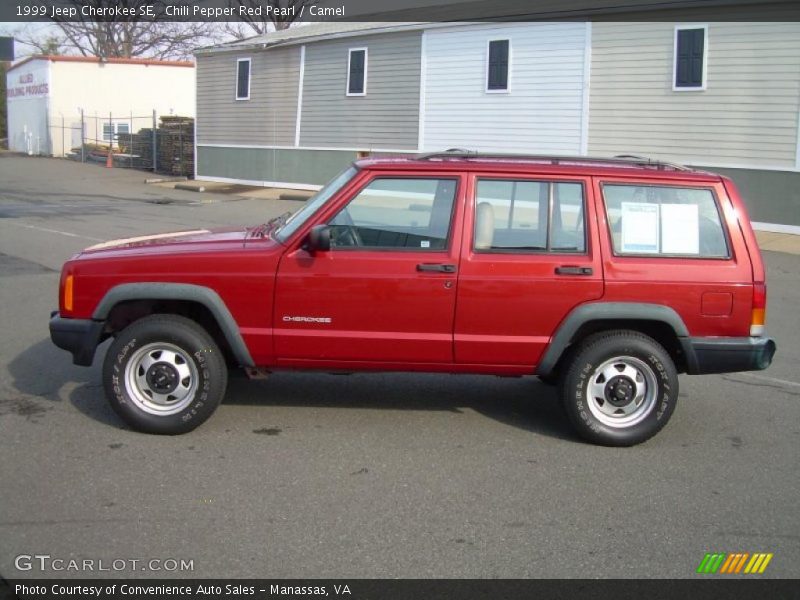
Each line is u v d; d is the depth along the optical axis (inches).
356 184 208.8
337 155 1054.4
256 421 223.8
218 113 1202.6
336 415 231.3
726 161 741.9
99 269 208.2
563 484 187.0
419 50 948.0
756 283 208.8
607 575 146.6
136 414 208.4
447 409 240.5
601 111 813.2
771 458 207.5
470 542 157.5
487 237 208.1
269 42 1107.9
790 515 173.3
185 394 209.2
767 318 394.0
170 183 1186.6
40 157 1627.7
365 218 209.3
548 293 206.2
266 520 164.1
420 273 205.0
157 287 205.6
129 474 185.0
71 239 571.5
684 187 211.9
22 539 153.8
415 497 177.3
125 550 150.7
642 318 206.4
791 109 703.7
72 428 213.5
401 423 226.4
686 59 751.7
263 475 186.5
